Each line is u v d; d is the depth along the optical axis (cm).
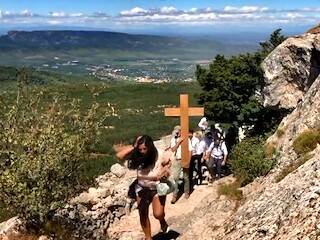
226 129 1777
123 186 1488
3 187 995
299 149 1176
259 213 793
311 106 1305
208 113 1795
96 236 1183
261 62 1759
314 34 1608
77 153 1053
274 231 693
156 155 987
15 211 1061
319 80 1362
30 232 1059
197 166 1533
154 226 1196
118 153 998
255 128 1770
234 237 786
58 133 1041
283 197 770
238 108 1767
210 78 1817
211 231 1030
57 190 1046
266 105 1670
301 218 657
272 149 1326
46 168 1012
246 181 1260
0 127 1040
